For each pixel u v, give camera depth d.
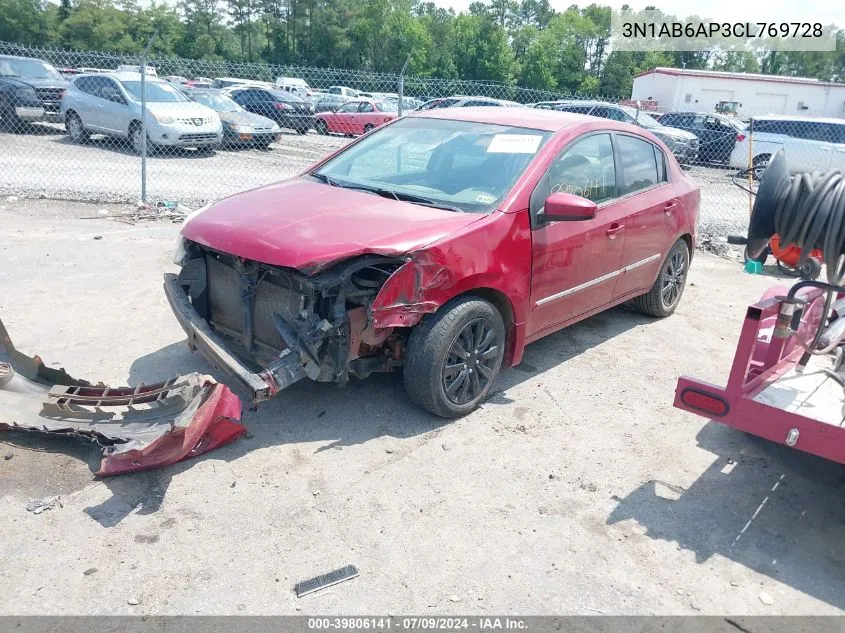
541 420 4.44
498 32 79.56
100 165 13.46
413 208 4.29
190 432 3.50
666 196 5.84
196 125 14.87
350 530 3.30
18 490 3.45
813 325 3.98
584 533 3.38
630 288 5.71
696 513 3.59
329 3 84.62
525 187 4.43
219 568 3.01
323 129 22.48
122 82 15.04
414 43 83.19
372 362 4.14
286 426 4.18
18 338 5.16
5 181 11.23
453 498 3.59
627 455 4.11
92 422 3.85
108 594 2.84
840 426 3.11
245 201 4.52
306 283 3.70
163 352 5.07
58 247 7.52
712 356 5.71
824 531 3.51
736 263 9.25
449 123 5.22
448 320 4.01
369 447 4.00
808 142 17.45
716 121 20.31
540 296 4.62
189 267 4.44
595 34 76.19
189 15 84.94
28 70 17.67
